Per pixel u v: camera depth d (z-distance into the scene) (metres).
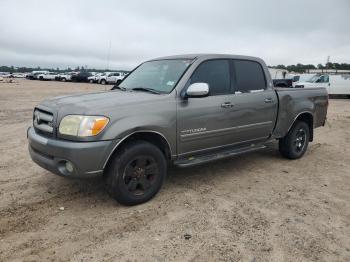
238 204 4.39
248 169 5.91
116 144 3.89
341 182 5.37
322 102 6.95
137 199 4.20
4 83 38.06
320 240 3.54
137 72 5.59
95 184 4.91
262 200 4.55
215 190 4.86
